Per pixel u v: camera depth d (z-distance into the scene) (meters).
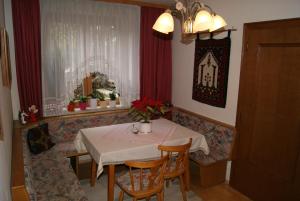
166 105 4.15
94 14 3.52
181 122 3.96
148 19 3.89
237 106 3.01
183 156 2.54
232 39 3.03
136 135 2.79
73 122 3.44
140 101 2.86
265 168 2.70
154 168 2.17
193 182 3.17
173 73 4.29
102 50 3.67
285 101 2.45
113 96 3.87
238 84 2.99
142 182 2.32
